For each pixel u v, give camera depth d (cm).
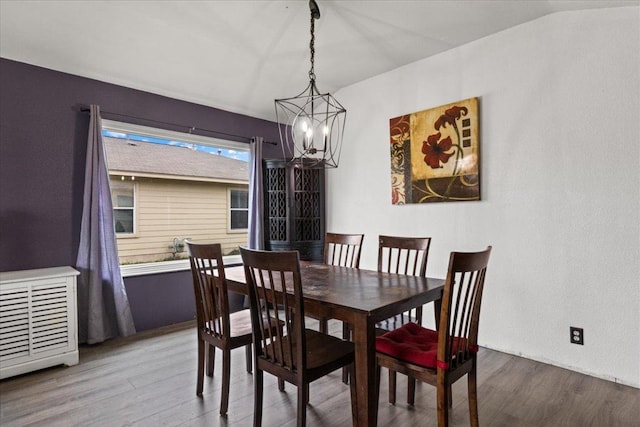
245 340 195
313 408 194
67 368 244
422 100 318
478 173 278
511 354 263
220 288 188
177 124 352
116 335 305
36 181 272
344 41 287
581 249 232
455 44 290
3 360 225
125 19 247
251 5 237
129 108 321
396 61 323
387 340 177
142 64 298
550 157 244
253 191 399
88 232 287
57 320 245
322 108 418
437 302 195
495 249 271
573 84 234
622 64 216
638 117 211
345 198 391
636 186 212
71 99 289
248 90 365
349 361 167
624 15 216
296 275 146
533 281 252
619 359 218
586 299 230
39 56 267
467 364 161
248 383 223
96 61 285
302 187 401
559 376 227
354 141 379
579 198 232
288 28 267
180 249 395
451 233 298
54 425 178
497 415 184
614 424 175
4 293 226
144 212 369
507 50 264
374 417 148
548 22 244
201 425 178
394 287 187
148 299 329
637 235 212
